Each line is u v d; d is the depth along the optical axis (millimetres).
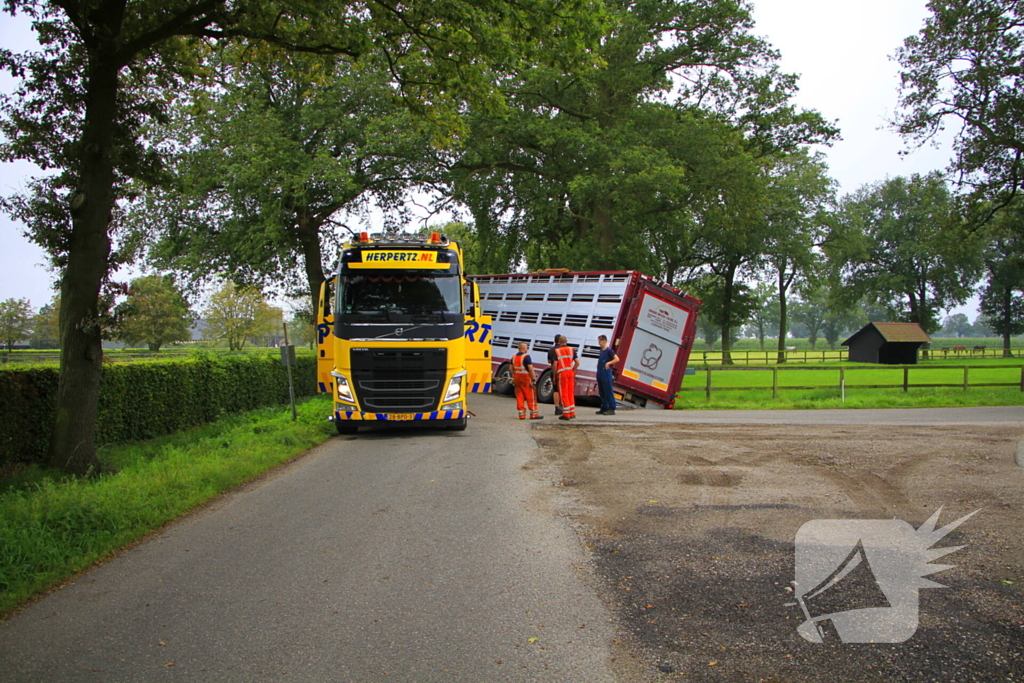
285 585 5766
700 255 57906
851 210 59812
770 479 9000
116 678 4270
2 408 11375
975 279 76000
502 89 28906
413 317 14547
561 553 6340
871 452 10828
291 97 33062
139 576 6090
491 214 35281
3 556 6207
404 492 8922
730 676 4109
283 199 29484
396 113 30562
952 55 26594
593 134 29875
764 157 36875
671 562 6004
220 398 19359
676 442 12453
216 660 4469
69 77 11984
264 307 70875
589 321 21953
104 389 14328
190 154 29938
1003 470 9219
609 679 4117
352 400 14492
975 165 27328
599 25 13227
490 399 25328
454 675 4207
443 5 12562
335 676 4227
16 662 4508
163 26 11812
